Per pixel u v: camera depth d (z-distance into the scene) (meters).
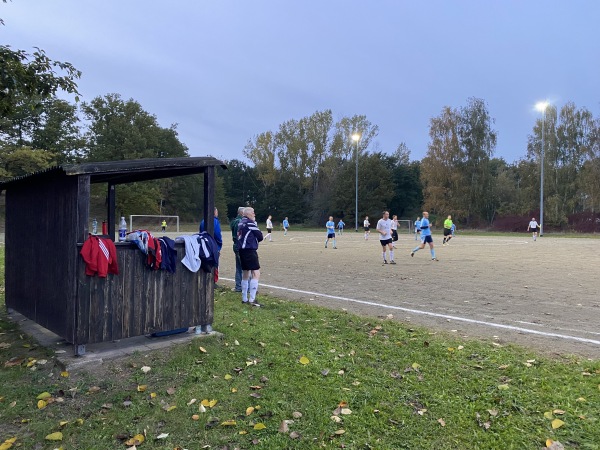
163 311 5.50
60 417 3.83
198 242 5.82
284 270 13.30
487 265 15.03
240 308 7.46
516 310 7.57
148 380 4.49
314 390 4.16
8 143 41.62
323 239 34.81
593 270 13.60
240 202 88.81
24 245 6.42
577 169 53.59
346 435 3.44
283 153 77.44
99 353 5.12
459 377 4.39
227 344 5.50
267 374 4.57
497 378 4.32
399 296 8.88
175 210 70.44
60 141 52.41
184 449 3.33
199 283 5.86
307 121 75.81
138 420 3.74
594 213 50.97
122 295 5.16
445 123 58.69
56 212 5.33
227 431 3.56
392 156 75.50
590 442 3.25
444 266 14.65
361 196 67.31
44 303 5.68
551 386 4.10
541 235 44.06
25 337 5.96
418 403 3.91
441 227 58.81
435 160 59.12
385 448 3.27
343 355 5.06
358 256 18.48
